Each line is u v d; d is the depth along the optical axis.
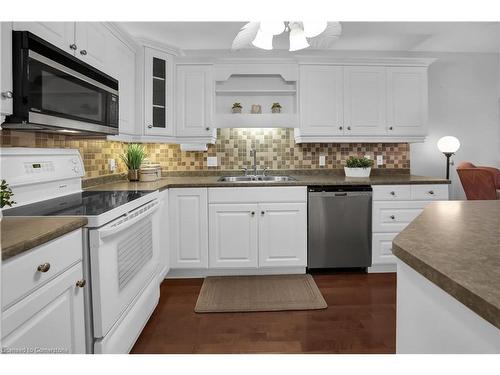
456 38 3.43
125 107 2.71
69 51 1.84
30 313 1.05
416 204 3.03
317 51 3.72
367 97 3.36
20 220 1.35
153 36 3.22
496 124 3.92
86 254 1.45
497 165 3.94
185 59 3.22
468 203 1.59
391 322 2.20
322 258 3.01
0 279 0.92
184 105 3.25
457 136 3.91
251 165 3.64
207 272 3.05
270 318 2.27
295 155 3.66
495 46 3.68
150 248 2.23
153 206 2.20
